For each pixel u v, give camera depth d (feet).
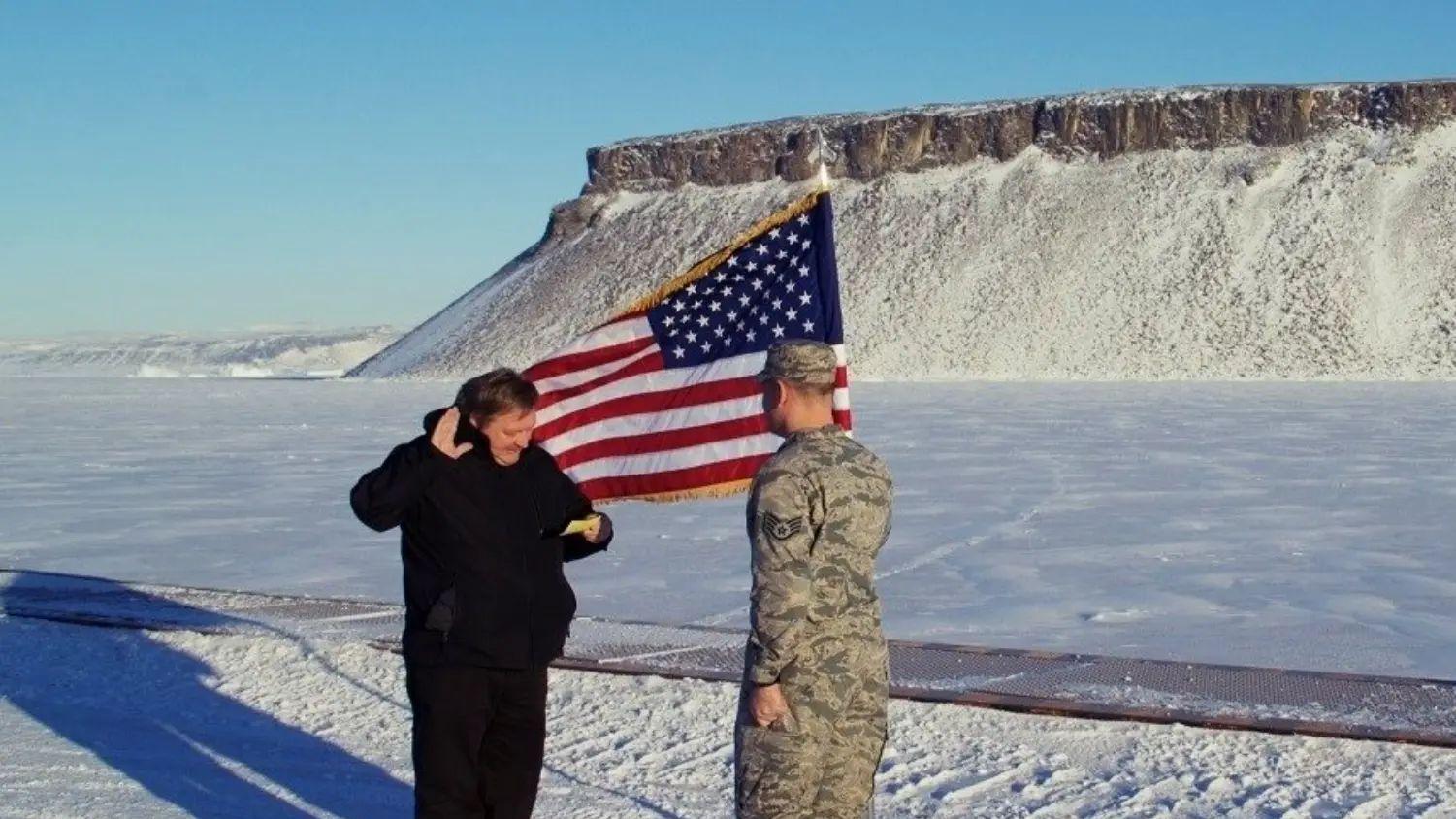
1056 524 57.26
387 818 20.17
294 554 49.65
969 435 114.11
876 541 14.26
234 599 37.42
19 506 65.82
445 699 16.67
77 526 58.08
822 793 14.08
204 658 30.07
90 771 22.18
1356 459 88.28
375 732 24.73
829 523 13.92
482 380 16.78
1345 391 218.18
